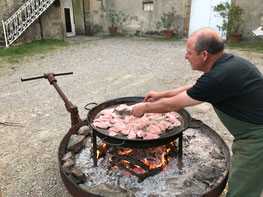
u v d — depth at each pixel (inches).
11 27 361.4
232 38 391.2
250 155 70.1
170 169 94.9
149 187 86.9
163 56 323.6
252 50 336.8
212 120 154.3
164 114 102.4
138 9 475.2
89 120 94.9
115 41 432.8
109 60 306.0
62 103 182.2
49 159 117.7
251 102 67.2
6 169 110.6
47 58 314.7
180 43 408.5
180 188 85.2
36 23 403.9
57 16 414.6
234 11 376.5
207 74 65.1
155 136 84.0
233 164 76.1
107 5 496.1
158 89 208.2
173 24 454.3
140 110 78.7
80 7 485.4
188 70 261.4
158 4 453.1
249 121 69.1
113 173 93.6
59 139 134.6
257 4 371.6
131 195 78.5
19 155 120.6
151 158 98.4
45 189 99.0
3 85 220.7
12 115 162.6
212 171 88.3
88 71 261.4
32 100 187.5
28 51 347.9
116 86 216.7
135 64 287.3
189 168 95.7
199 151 106.1
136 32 493.4
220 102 70.4
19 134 139.3
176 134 82.0
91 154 103.3
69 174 87.4
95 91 205.3
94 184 88.8
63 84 222.2
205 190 83.4
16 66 277.7
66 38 453.7
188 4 425.4
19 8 373.1
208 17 420.8
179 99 68.8
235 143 76.1
